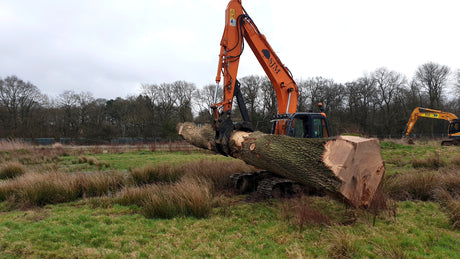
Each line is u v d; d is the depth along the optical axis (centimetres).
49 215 430
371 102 3947
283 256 287
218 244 314
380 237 330
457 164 803
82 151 1616
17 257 283
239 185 607
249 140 472
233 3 623
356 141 318
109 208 473
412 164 873
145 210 423
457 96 3562
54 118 3769
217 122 539
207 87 4166
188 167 763
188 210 424
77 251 294
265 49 671
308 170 352
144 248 303
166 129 2842
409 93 3772
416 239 328
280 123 626
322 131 593
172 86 4112
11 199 500
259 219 404
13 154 1307
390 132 3591
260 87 3491
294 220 386
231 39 613
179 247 307
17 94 3669
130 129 3628
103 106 4266
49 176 595
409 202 473
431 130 3497
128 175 739
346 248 292
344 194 319
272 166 424
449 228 366
